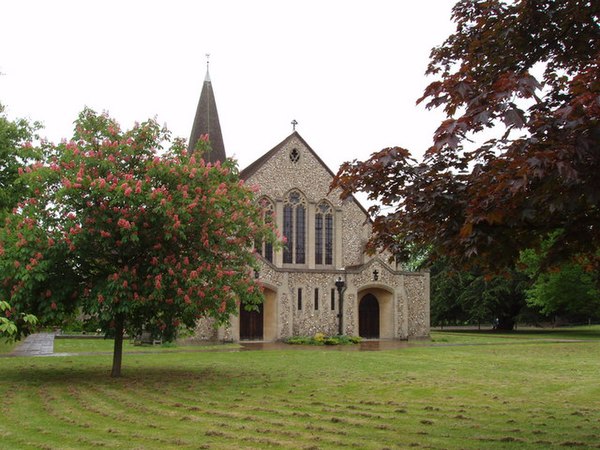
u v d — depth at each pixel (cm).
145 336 3312
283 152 4169
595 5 805
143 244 1712
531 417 1130
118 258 1734
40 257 1553
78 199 1612
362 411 1185
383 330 4203
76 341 3594
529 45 874
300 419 1100
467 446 888
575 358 2428
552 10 829
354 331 4003
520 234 789
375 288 4150
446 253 810
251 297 1905
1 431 994
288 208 4144
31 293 1600
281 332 3766
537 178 659
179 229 1641
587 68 724
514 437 952
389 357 2492
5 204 2792
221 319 1836
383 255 4234
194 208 1683
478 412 1182
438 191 789
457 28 941
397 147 798
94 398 1341
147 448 874
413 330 4219
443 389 1506
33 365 2094
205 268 1694
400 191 837
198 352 2827
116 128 1786
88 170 1675
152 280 1647
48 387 1516
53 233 1639
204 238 1716
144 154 1786
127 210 1592
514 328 6475
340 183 860
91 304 1631
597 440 930
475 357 2483
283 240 1986
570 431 1002
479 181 706
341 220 4256
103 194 1611
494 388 1526
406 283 4244
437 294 5712
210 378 1730
